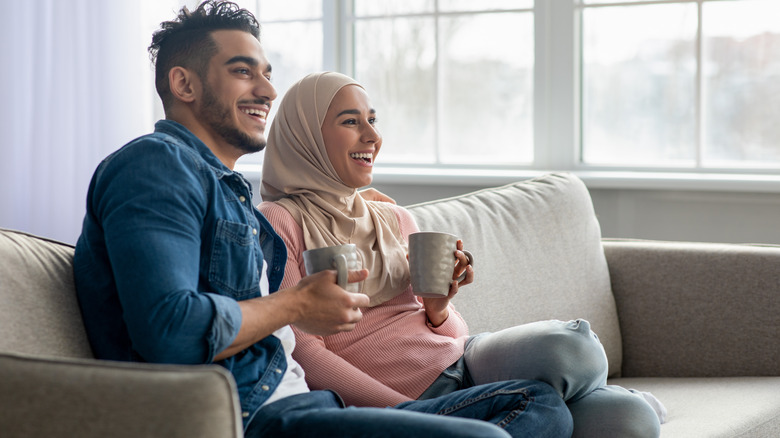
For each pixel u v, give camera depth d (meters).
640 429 1.48
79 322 1.31
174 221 1.23
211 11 1.48
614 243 2.43
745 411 1.77
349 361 1.64
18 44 3.17
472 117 3.20
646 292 2.29
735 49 2.88
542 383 1.46
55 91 3.16
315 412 1.25
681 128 2.96
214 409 0.98
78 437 0.99
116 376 1.00
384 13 3.26
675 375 2.23
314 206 1.74
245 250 1.35
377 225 1.76
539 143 3.09
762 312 2.12
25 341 1.22
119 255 1.19
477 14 3.15
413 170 3.16
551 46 3.04
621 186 2.86
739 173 2.88
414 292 1.58
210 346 1.18
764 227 2.76
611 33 3.01
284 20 3.38
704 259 2.23
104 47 3.13
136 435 0.98
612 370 2.24
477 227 2.11
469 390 1.47
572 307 2.21
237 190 1.43
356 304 1.31
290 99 1.79
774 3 2.81
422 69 3.23
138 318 1.16
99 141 3.16
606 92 3.04
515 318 2.07
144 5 3.16
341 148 1.75
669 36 2.95
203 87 1.46
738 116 2.89
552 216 2.29
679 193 2.85
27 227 3.23
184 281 1.19
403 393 1.63
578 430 1.50
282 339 1.42
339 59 3.31
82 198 3.21
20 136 3.20
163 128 1.44
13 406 1.00
